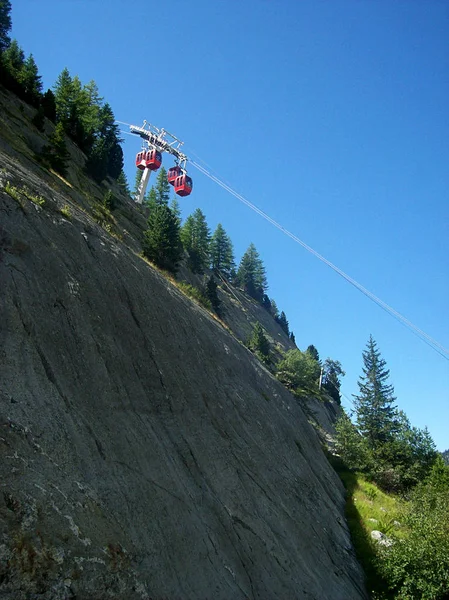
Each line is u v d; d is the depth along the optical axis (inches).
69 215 580.1
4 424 308.7
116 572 309.0
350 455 1560.0
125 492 374.9
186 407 580.7
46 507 289.9
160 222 1478.8
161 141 2650.1
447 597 706.8
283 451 839.1
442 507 879.1
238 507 546.9
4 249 425.1
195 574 390.9
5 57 1918.1
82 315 475.8
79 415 387.2
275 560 542.0
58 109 1999.3
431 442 1593.3
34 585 250.1
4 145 869.2
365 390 1916.8
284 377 1797.5
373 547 896.3
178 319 705.6
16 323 382.6
